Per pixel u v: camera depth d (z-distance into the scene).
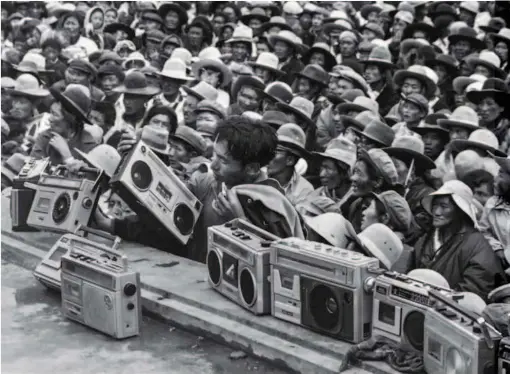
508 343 3.74
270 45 13.38
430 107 10.36
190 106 9.95
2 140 10.67
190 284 5.91
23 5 17.12
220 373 4.83
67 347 5.24
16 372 4.85
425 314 4.21
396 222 6.61
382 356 4.41
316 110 10.32
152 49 14.19
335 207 7.14
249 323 5.14
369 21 16.14
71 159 7.45
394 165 7.31
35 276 6.23
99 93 11.47
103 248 5.52
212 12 17.31
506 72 12.70
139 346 5.25
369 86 11.83
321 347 4.67
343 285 4.62
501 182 6.31
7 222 7.65
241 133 5.91
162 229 6.35
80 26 16.02
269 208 5.87
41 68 13.17
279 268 5.03
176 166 7.75
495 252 6.25
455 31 13.76
